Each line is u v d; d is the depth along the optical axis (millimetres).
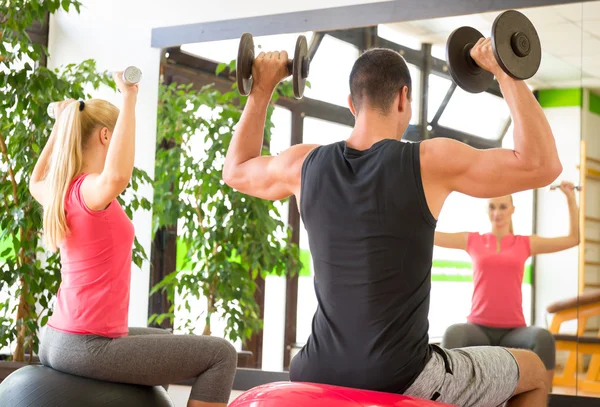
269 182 1876
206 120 4129
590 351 3225
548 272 3324
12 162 3803
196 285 4043
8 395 2324
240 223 3980
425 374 1628
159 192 4180
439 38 3602
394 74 1760
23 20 3850
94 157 2434
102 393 2283
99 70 4480
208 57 4160
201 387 2363
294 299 3824
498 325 3379
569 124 3340
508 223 3393
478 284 3414
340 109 3775
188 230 4094
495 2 3498
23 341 3938
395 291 1615
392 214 1619
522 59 1581
